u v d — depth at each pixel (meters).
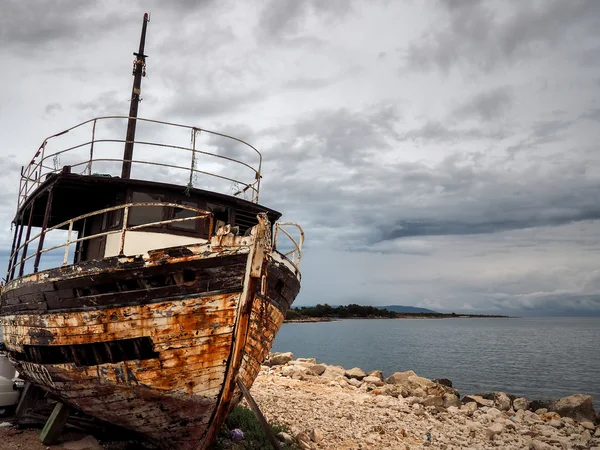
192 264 8.04
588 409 18.42
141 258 8.08
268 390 19.81
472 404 18.91
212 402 8.49
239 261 8.12
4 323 11.96
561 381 33.16
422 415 16.56
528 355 53.47
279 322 9.99
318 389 21.00
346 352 56.97
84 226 12.55
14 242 15.09
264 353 9.63
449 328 154.25
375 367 41.31
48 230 9.95
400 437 13.10
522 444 13.41
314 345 69.00
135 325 8.21
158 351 8.21
